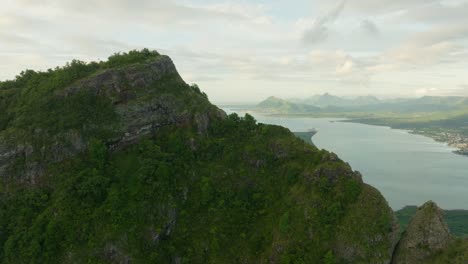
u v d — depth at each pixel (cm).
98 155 8988
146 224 8269
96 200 8438
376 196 8281
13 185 8644
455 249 7638
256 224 8644
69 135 9006
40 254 7719
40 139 8912
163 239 8450
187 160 9512
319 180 8556
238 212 8831
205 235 8450
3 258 7781
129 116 9606
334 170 8562
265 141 10000
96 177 8525
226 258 8138
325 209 8194
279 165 9512
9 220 8238
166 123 10094
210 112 10600
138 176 8719
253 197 9081
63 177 8675
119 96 9712
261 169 9531
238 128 10475
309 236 7962
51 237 7800
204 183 9112
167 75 10819
